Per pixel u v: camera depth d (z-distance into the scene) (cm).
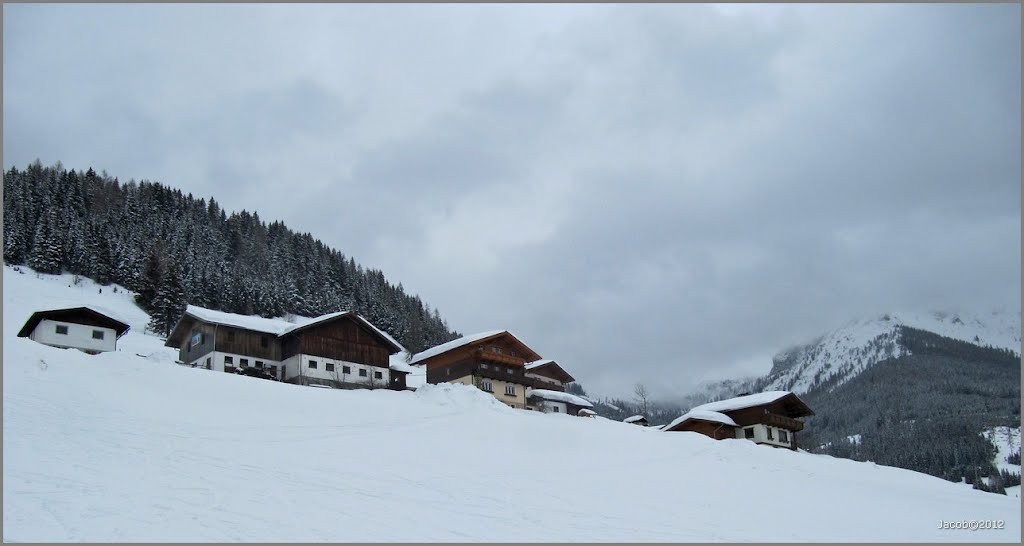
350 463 2775
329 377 6288
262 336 6278
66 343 5650
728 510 2705
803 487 3538
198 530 1719
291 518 1909
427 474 2758
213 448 2738
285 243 18600
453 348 7206
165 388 3741
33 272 11119
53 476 2070
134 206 16175
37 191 14338
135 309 10938
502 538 1941
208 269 13562
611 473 3297
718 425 7619
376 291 17750
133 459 2394
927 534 2611
